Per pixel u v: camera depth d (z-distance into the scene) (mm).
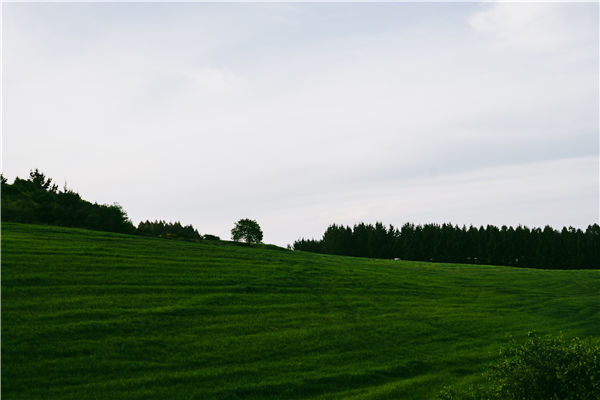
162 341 28844
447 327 38406
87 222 71938
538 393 17453
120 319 31094
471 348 33562
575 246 139500
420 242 152875
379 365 28906
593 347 18469
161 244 62531
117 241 59344
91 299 34219
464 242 150375
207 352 28156
